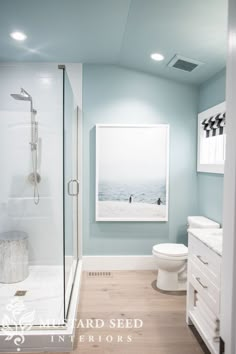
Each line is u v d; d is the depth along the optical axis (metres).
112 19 2.28
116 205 3.49
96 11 2.16
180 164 3.56
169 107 3.51
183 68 3.06
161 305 2.65
